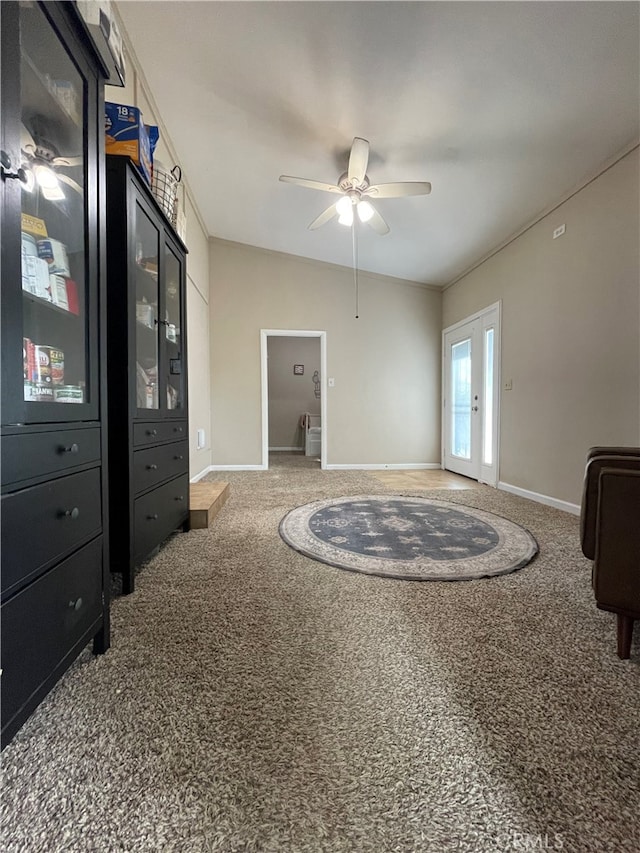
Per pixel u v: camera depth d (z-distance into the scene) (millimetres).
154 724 852
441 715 885
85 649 1135
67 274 1046
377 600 1455
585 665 1078
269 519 2561
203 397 4312
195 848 603
